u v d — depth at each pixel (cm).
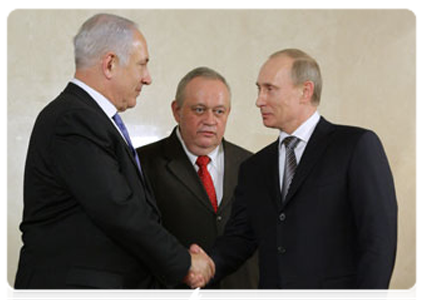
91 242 224
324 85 492
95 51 241
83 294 219
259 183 263
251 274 318
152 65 471
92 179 216
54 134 223
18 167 453
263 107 258
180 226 306
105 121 230
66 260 223
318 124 254
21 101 455
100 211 215
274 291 248
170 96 472
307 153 248
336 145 243
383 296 221
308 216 240
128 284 228
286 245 243
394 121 499
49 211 228
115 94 246
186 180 310
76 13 463
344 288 235
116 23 244
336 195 238
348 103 494
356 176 234
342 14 496
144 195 235
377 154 237
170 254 230
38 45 457
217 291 305
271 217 253
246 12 484
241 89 481
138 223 221
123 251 228
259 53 485
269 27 487
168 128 471
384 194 231
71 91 240
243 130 480
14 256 452
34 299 223
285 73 254
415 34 502
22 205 454
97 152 219
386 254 224
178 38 475
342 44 495
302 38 490
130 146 250
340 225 238
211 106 309
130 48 244
